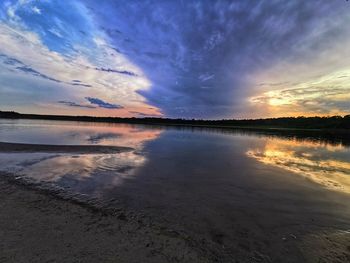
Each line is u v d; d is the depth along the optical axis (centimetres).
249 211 649
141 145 2120
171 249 438
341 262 423
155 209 638
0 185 781
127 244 445
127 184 864
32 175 931
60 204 636
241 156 1655
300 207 688
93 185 834
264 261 419
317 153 1923
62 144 1922
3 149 1505
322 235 523
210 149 2006
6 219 525
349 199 764
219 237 497
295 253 448
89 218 555
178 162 1336
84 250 414
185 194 778
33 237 451
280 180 991
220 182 939
